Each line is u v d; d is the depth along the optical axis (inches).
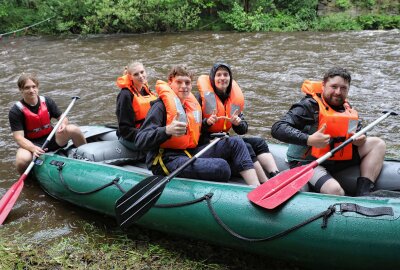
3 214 126.4
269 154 125.2
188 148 117.1
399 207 87.2
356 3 516.7
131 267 103.2
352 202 90.2
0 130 206.1
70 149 149.6
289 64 320.2
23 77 145.9
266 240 93.7
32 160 142.3
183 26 490.9
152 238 115.9
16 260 106.7
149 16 482.9
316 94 110.3
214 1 509.7
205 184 105.0
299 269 101.7
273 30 478.9
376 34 429.7
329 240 88.4
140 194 106.3
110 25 485.4
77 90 273.7
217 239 101.1
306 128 109.3
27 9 517.7
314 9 507.8
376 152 110.7
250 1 515.5
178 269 102.3
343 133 108.7
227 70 125.7
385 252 84.9
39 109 150.0
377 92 250.8
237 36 446.6
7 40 462.0
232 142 114.4
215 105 126.0
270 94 253.4
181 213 104.3
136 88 138.9
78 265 104.6
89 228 122.3
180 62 339.6
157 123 110.7
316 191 109.5
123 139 139.6
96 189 119.6
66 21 492.4
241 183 118.7
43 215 130.6
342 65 311.0
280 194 95.7
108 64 339.9
